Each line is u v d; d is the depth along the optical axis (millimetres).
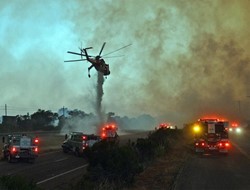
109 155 17344
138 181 18594
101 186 14844
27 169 26469
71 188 15859
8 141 31953
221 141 32031
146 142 27781
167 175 20375
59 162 31281
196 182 17922
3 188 11219
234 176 19922
